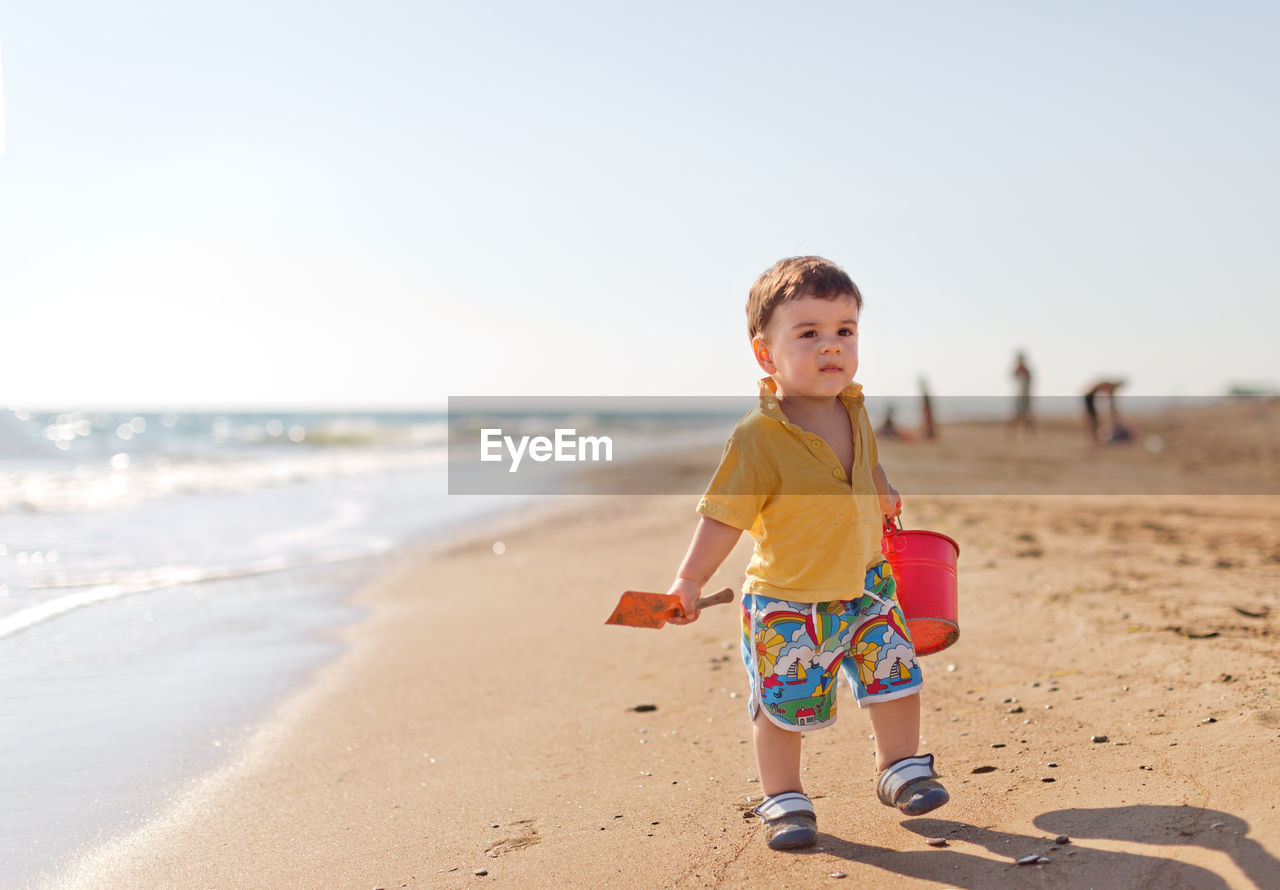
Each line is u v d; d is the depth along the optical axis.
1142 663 3.40
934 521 7.63
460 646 4.93
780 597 2.24
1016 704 3.16
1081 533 6.83
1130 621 3.97
